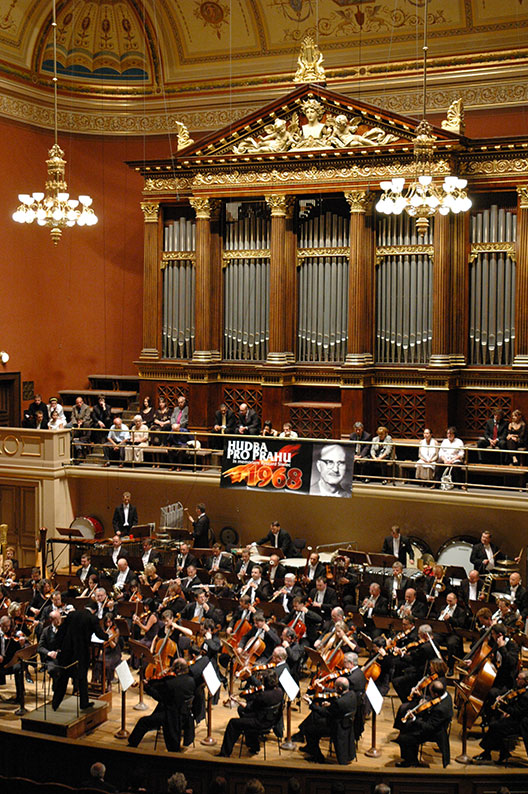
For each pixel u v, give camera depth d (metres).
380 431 19.41
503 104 21.77
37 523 20.97
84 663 14.08
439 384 19.88
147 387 22.89
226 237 22.06
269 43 23.50
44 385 24.58
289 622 15.48
